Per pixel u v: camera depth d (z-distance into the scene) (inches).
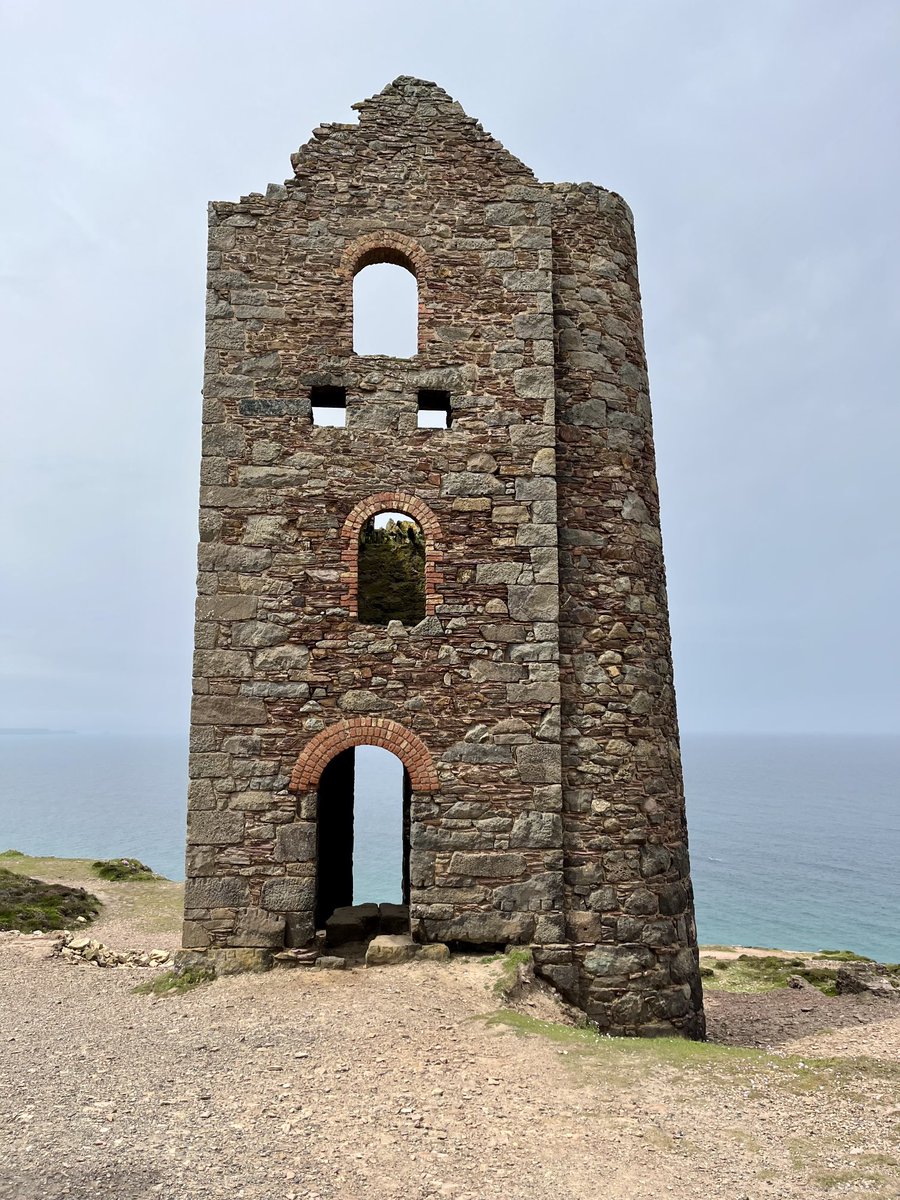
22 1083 280.5
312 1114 253.1
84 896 804.6
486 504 451.5
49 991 409.1
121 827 3053.6
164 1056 305.1
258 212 468.1
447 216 479.2
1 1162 221.8
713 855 2679.6
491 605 442.0
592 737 442.9
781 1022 506.6
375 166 480.1
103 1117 251.4
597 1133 244.2
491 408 461.4
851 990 600.1
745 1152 233.8
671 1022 423.2
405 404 458.3
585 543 465.4
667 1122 252.5
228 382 451.5
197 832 412.8
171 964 485.7
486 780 425.7
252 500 442.0
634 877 432.1
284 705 425.7
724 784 6643.7
